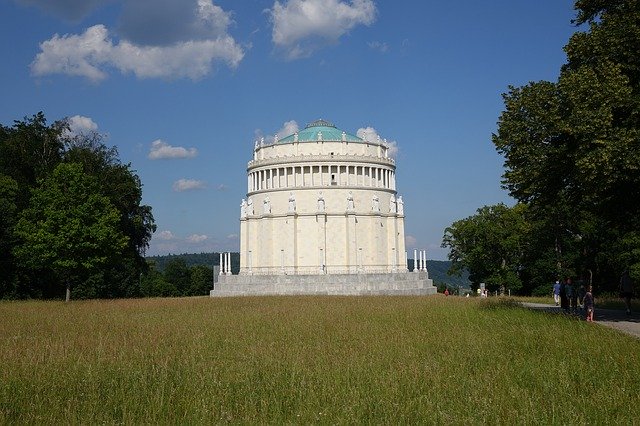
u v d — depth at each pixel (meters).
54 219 71.25
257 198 113.25
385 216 111.38
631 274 73.19
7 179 86.50
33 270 88.25
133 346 26.48
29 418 15.11
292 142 110.75
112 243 75.38
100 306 58.59
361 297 71.62
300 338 28.70
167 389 17.88
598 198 39.66
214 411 15.38
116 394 17.33
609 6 41.62
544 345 24.11
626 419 14.32
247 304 58.00
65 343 27.75
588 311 36.47
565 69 41.88
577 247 90.25
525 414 14.40
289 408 16.00
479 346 24.27
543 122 38.00
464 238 110.25
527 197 43.19
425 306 49.50
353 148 111.44
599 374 18.59
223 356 23.64
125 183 99.56
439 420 14.27
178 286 179.88
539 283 95.88
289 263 106.69
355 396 16.09
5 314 48.19
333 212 107.62
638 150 33.66
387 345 25.44
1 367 21.45
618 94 34.59
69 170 73.44
